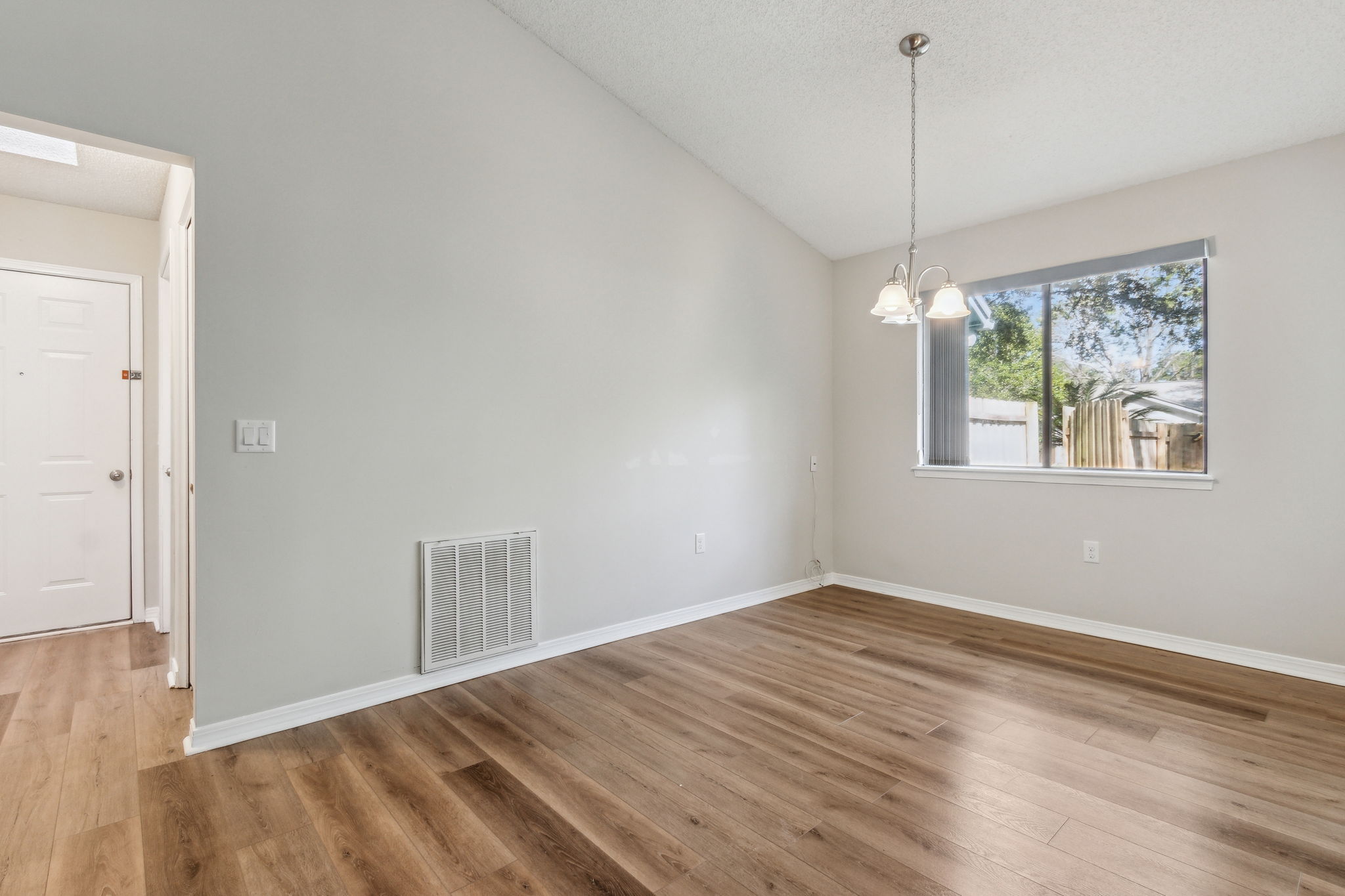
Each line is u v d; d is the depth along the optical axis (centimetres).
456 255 282
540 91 310
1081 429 361
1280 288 293
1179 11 236
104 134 201
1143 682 282
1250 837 171
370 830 174
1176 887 151
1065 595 362
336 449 250
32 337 338
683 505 378
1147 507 332
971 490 401
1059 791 194
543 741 227
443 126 278
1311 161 285
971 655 318
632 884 153
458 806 186
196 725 220
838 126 335
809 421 459
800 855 163
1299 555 289
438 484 278
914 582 430
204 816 180
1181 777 202
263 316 232
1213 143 297
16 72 189
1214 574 312
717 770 207
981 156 335
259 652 232
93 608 356
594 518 335
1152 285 335
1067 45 260
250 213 229
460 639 284
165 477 347
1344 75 250
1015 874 156
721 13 278
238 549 228
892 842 169
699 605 387
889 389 442
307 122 241
